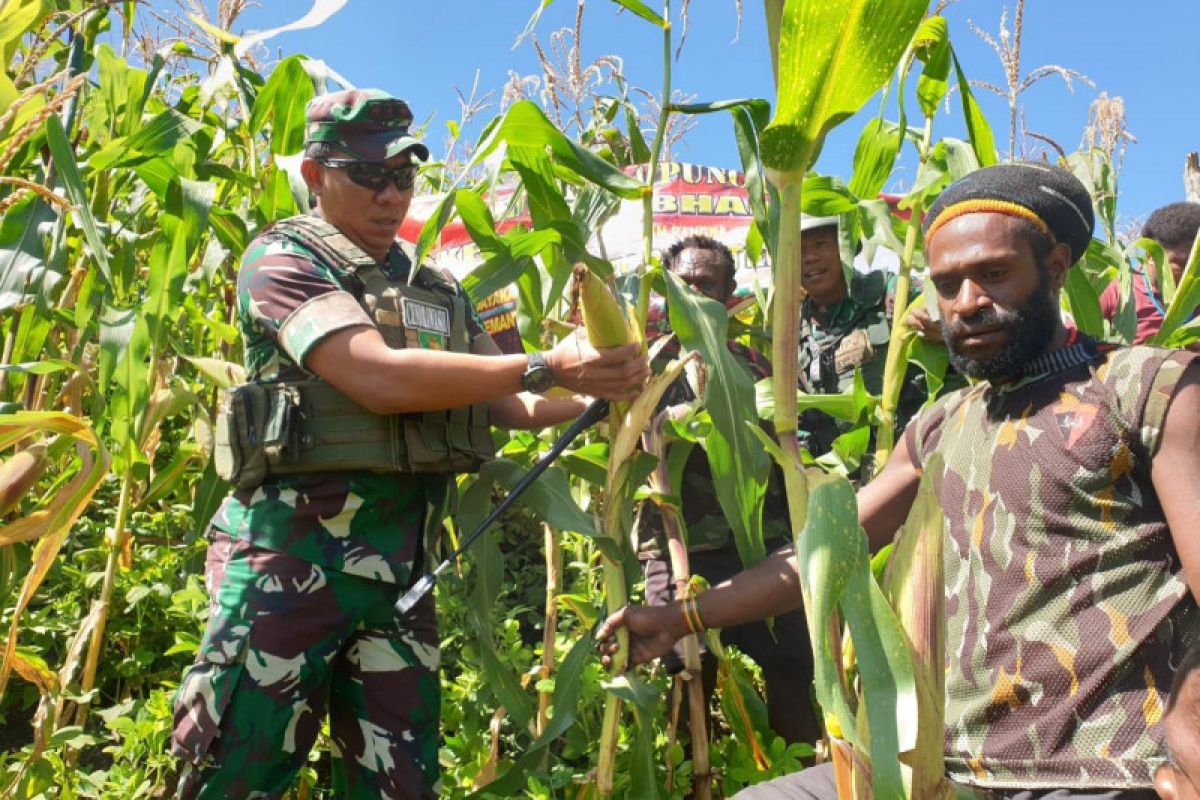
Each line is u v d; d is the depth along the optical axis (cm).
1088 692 142
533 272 259
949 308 160
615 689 197
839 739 121
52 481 323
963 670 154
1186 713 109
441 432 216
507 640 330
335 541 207
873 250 294
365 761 216
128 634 326
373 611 213
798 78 133
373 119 209
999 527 153
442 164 386
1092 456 146
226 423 206
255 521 207
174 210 269
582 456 254
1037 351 156
